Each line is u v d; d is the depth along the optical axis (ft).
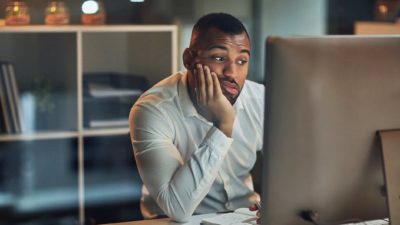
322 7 11.74
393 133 5.12
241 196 9.16
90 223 10.95
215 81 9.21
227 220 7.38
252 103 9.30
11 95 10.31
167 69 10.52
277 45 4.81
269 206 5.01
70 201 10.87
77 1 10.33
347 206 5.18
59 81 10.51
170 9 10.57
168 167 8.78
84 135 10.68
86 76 10.49
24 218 10.80
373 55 5.04
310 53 4.87
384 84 5.09
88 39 10.41
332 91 4.95
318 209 5.09
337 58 4.94
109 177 10.88
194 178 8.58
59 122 10.61
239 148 9.16
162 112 8.98
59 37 10.40
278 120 4.88
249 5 10.98
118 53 10.52
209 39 9.27
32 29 10.18
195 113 9.05
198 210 8.96
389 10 12.82
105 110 10.69
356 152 5.10
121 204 10.91
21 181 10.64
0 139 10.34
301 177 5.00
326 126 4.97
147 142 8.93
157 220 8.23
